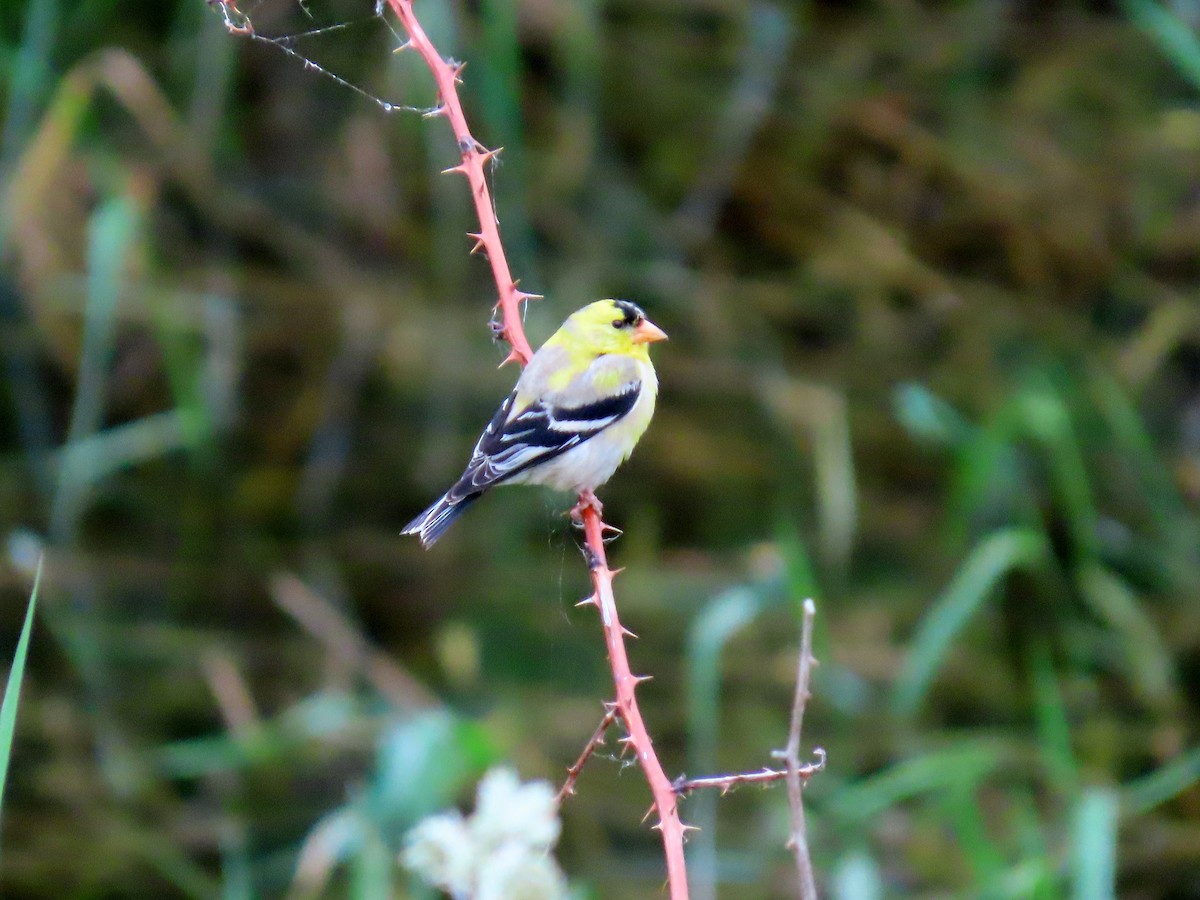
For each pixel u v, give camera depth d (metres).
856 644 11.06
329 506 12.36
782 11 15.14
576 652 11.06
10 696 4.52
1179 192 14.52
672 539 12.34
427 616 11.43
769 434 13.12
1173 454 12.91
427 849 3.13
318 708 9.96
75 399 12.42
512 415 7.35
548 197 13.91
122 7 13.44
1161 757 9.93
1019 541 9.78
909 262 14.19
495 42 11.46
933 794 9.54
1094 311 14.09
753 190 14.43
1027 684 10.76
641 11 15.11
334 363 13.04
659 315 13.70
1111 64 15.33
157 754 9.81
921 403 10.83
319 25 13.46
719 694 10.60
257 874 8.86
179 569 11.62
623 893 8.69
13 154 11.91
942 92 15.09
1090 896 7.28
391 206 13.63
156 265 12.78
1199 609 11.48
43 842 9.01
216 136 13.19
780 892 8.70
